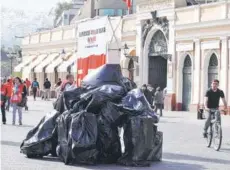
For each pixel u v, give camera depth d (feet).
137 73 235.40
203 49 201.87
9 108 194.39
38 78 329.52
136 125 68.59
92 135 68.49
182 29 211.00
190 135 112.68
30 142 73.67
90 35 79.92
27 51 351.05
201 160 75.36
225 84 191.11
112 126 69.77
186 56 211.61
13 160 71.87
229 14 189.88
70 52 291.38
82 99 71.15
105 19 76.95
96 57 78.74
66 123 69.56
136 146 68.49
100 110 70.38
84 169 65.46
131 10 282.97
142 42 233.55
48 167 66.54
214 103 90.89
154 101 177.88
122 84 76.43
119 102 71.36
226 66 191.21
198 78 204.13
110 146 69.72
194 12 206.18
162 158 76.38
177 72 214.90
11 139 97.09
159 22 223.51
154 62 233.76
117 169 65.98
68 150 68.33
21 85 132.87
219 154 82.07
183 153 82.53
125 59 241.96
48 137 73.26
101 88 72.02
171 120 160.35
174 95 215.72
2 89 135.03
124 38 246.27
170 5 216.95
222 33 192.54
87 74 79.36
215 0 226.58
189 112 203.00
